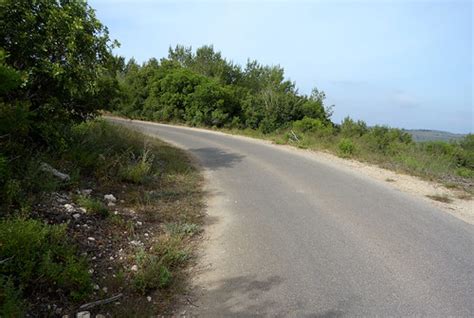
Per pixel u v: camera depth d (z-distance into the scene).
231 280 4.02
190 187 7.63
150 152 9.99
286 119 26.44
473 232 5.58
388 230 5.54
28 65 6.08
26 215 3.98
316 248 4.85
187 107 27.59
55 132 6.29
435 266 4.41
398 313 3.46
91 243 4.28
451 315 3.45
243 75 45.72
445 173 10.43
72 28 6.11
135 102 28.53
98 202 5.13
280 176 9.18
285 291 3.80
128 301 3.48
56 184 5.12
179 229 5.18
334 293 3.77
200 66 44.06
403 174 9.99
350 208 6.59
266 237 5.19
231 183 8.34
